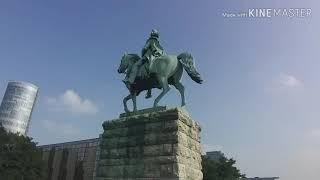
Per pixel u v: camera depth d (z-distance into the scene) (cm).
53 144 8969
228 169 6138
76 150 8331
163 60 1673
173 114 1530
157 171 1472
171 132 1505
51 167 7888
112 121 1734
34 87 16750
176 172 1418
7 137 5522
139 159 1552
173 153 1459
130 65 1823
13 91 16125
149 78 1728
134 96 1775
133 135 1620
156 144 1525
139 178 1516
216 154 10881
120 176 1580
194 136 1648
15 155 5356
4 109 15725
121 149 1633
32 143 5847
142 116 1622
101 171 1659
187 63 1688
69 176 7644
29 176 5456
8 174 5144
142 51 1789
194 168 1577
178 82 1719
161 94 1636
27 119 16125
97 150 7806
